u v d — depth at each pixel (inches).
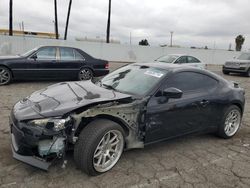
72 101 136.8
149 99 151.8
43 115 125.3
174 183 133.2
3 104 257.0
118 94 151.2
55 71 384.8
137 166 147.4
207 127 185.9
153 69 176.4
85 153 127.3
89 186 125.2
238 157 168.4
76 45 1012.5
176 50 1164.5
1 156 146.8
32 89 341.4
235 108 199.9
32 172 133.3
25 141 125.6
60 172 134.8
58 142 125.0
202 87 182.5
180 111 164.4
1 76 354.0
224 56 1274.6
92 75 416.8
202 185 133.3
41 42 963.3
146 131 152.0
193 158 162.7
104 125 132.1
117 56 1082.7
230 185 135.1
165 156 162.7
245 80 595.2
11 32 1113.4
